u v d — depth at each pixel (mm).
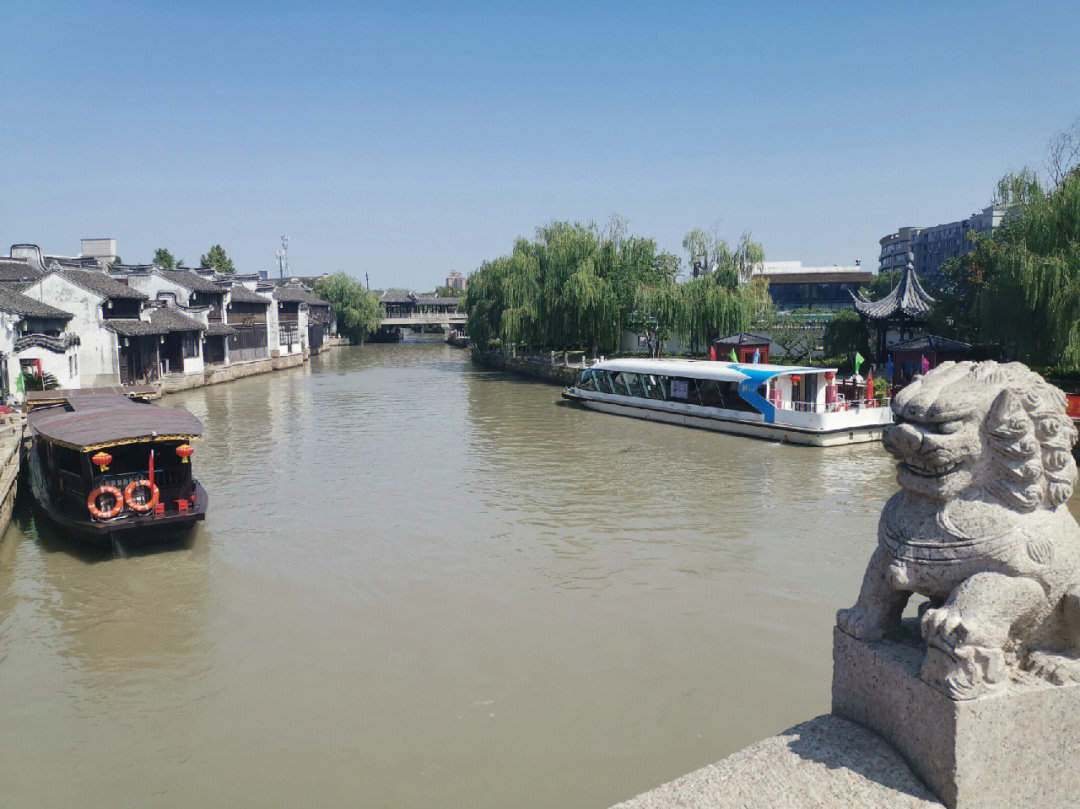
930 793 3779
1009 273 25250
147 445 16312
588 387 36094
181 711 9805
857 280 67500
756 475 21438
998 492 3992
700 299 39250
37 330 34031
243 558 15242
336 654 11250
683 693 9992
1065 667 3939
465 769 8562
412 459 24469
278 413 35250
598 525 16984
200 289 51969
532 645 11406
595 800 8023
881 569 4293
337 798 8125
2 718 9680
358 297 91750
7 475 17578
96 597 13352
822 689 10000
